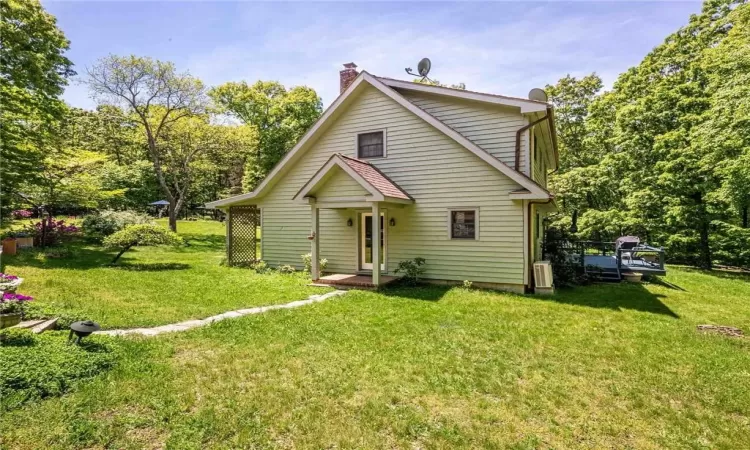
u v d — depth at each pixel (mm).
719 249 16297
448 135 9562
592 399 3775
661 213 17094
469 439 3051
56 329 5238
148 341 4945
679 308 7859
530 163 9594
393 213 10477
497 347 5172
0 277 6352
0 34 10844
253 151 25516
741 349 5418
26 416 3066
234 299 7754
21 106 11859
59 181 14750
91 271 10211
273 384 3871
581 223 19703
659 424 3363
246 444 2900
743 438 3182
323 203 9742
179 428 3055
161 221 28281
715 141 13305
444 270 9867
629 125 17891
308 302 7707
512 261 9094
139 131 22094
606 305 7879
